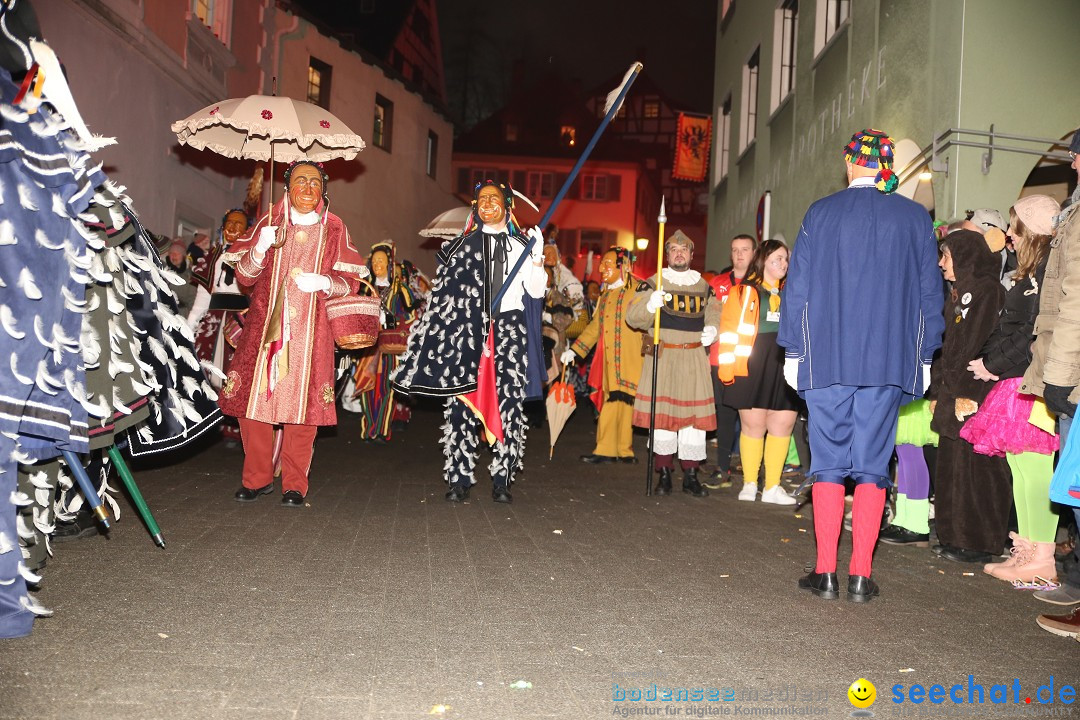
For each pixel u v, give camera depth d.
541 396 7.34
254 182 8.50
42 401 3.46
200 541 5.21
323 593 4.25
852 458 4.56
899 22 10.27
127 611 3.86
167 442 4.71
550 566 4.96
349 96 23.02
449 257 7.22
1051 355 4.05
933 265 4.60
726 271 8.63
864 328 4.48
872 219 4.54
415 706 2.97
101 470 5.18
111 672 3.15
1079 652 3.76
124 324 4.19
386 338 10.58
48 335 3.40
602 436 9.81
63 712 2.80
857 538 4.51
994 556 5.59
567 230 43.72
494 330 7.11
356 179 23.89
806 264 4.64
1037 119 8.77
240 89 16.78
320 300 6.58
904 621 4.14
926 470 6.06
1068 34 8.78
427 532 5.74
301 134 7.25
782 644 3.75
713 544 5.74
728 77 19.84
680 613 4.15
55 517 4.43
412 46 32.66
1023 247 4.95
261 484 6.65
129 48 12.36
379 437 10.68
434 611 4.03
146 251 4.42
